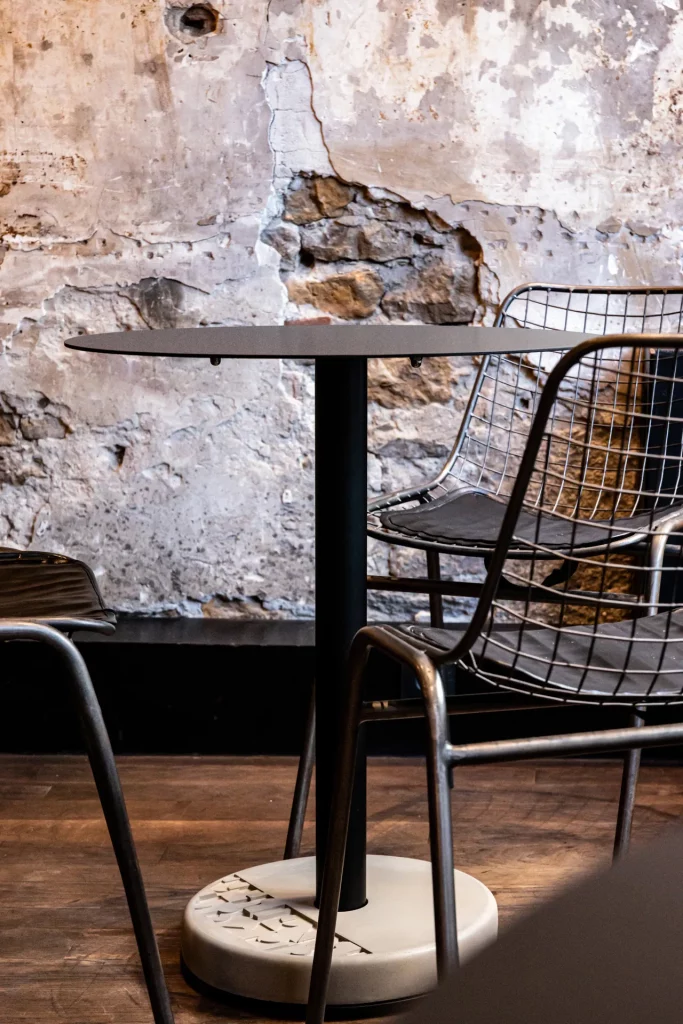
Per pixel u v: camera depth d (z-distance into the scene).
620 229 2.66
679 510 1.69
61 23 2.62
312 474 2.75
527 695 1.25
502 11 2.59
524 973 0.23
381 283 2.72
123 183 2.67
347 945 1.56
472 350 1.43
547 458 1.12
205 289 2.71
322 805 1.65
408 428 2.75
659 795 2.39
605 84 2.62
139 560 2.78
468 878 1.78
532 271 2.68
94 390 2.72
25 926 1.83
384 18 2.61
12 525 2.78
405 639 1.24
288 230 2.70
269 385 2.72
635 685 1.26
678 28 2.60
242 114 2.64
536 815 2.29
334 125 2.65
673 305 2.62
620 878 0.25
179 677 2.60
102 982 1.66
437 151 2.65
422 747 2.65
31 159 2.66
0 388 2.73
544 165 2.64
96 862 2.08
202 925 1.65
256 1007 1.57
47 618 1.33
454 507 2.04
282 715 2.61
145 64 2.63
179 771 2.54
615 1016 0.22
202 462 2.74
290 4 2.61
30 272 2.69
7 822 2.27
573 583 2.67
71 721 2.65
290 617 2.80
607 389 2.55
